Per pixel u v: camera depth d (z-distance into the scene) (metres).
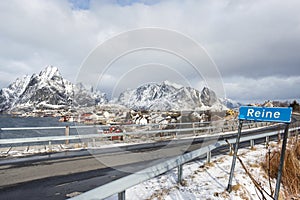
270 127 21.02
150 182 4.21
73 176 4.84
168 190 3.78
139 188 3.87
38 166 5.73
